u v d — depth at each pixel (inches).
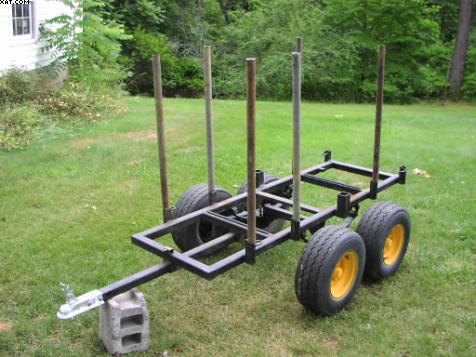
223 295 165.6
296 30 850.8
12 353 135.7
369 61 901.2
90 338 142.1
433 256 193.0
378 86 171.9
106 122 407.2
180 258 140.7
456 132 439.2
